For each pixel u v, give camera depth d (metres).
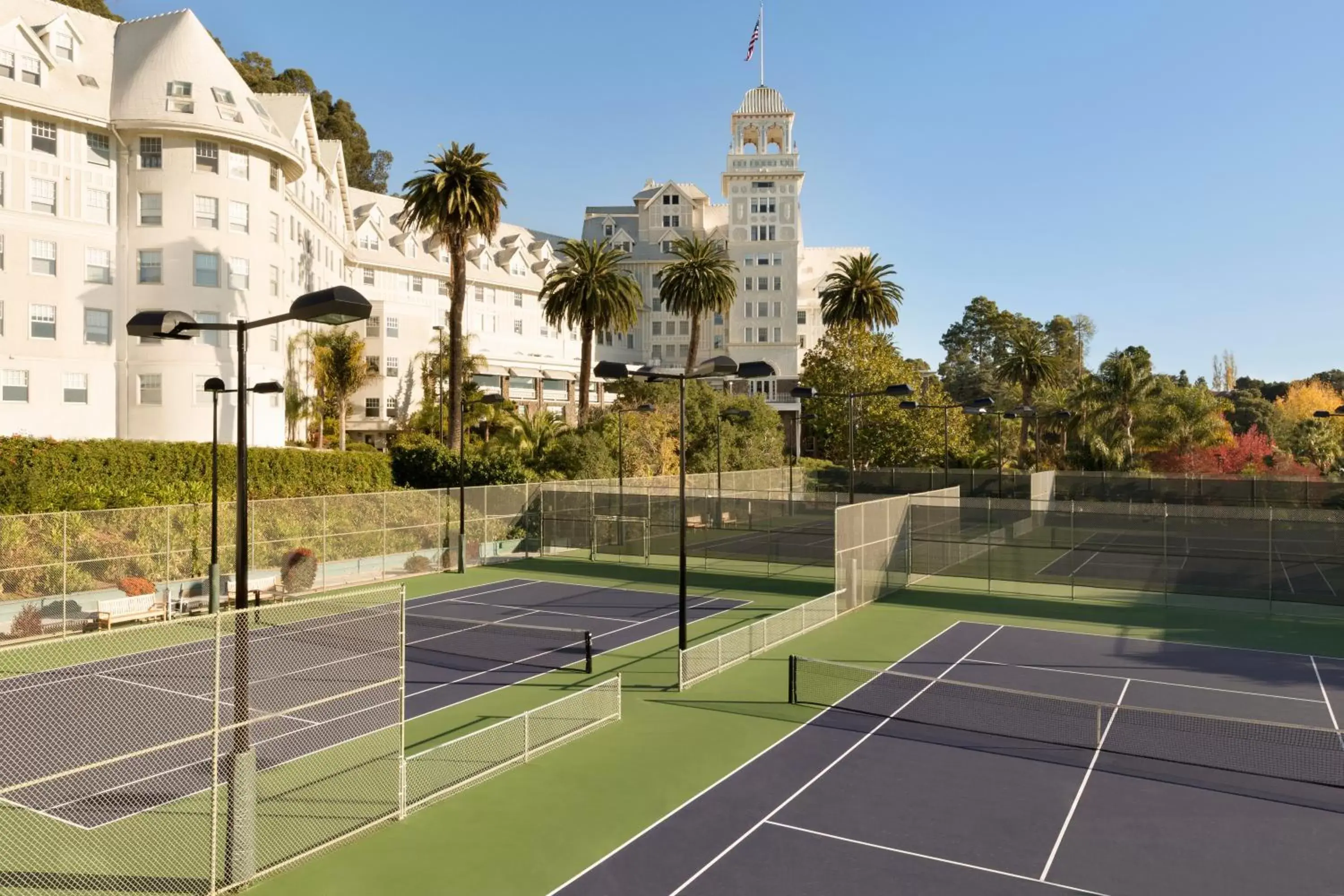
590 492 45.03
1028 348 82.56
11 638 24.39
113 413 43.34
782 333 99.88
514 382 84.75
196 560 31.59
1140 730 17.86
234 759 11.43
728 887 11.41
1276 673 22.84
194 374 43.72
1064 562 42.41
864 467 73.50
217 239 44.94
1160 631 28.05
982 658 24.28
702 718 18.77
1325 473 71.12
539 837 12.90
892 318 77.00
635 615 30.36
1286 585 35.62
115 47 46.03
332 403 61.59
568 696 17.48
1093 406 73.75
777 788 14.78
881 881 11.58
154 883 11.23
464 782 14.82
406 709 19.23
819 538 49.28
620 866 11.99
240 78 48.16
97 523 29.97
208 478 37.12
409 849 12.52
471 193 50.03
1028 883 11.52
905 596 34.22
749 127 103.31
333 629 27.34
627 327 61.53
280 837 12.65
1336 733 14.88
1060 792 14.57
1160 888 11.40
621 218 110.06
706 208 112.88
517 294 91.38
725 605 32.50
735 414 55.25
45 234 41.28
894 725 18.17
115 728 17.58
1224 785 14.82
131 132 43.62
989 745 16.91
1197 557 43.34
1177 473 71.88
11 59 40.28
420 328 73.00
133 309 43.62
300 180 57.16
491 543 42.78
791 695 19.81
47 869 11.61
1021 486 65.62
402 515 39.75
